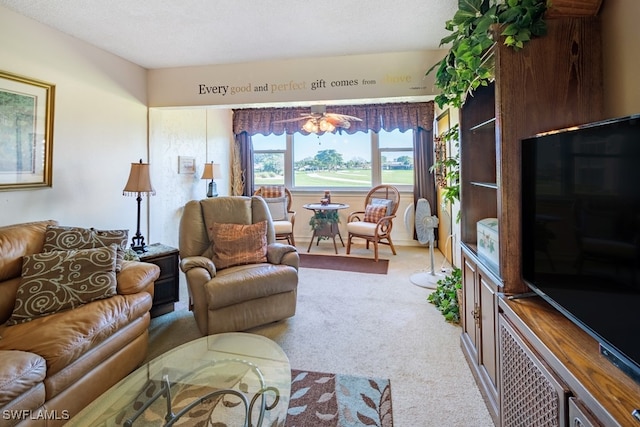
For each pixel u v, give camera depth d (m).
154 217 3.93
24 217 2.45
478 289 1.84
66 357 1.48
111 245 2.16
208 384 1.59
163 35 2.78
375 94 3.22
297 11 2.39
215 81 3.49
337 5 2.31
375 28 2.66
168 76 3.58
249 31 2.71
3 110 2.29
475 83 1.81
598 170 0.98
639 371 0.83
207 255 2.87
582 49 1.40
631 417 0.74
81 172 2.89
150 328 2.59
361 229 4.84
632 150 0.86
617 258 0.91
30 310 1.73
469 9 1.74
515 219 1.45
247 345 1.90
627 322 0.88
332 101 3.36
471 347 1.99
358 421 1.58
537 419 1.09
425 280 3.67
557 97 1.42
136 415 1.36
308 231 6.14
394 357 2.14
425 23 2.59
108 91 3.15
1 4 2.26
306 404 1.70
